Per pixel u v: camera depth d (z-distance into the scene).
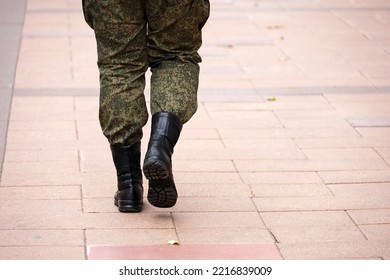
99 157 7.31
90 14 5.73
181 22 5.70
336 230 5.92
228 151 7.53
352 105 9.07
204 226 5.93
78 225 5.89
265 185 6.74
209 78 10.00
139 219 6.02
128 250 5.53
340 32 12.52
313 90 9.62
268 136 8.00
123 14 5.58
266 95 9.39
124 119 5.80
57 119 8.38
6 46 11.21
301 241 5.73
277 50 11.43
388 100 9.28
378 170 7.14
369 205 6.37
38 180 6.72
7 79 9.70
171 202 5.67
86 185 6.64
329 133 8.14
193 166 7.12
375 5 14.43
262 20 13.25
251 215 6.14
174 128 5.61
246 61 10.83
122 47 5.67
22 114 8.49
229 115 8.62
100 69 5.82
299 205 6.35
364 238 5.79
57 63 10.51
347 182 6.84
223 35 12.22
